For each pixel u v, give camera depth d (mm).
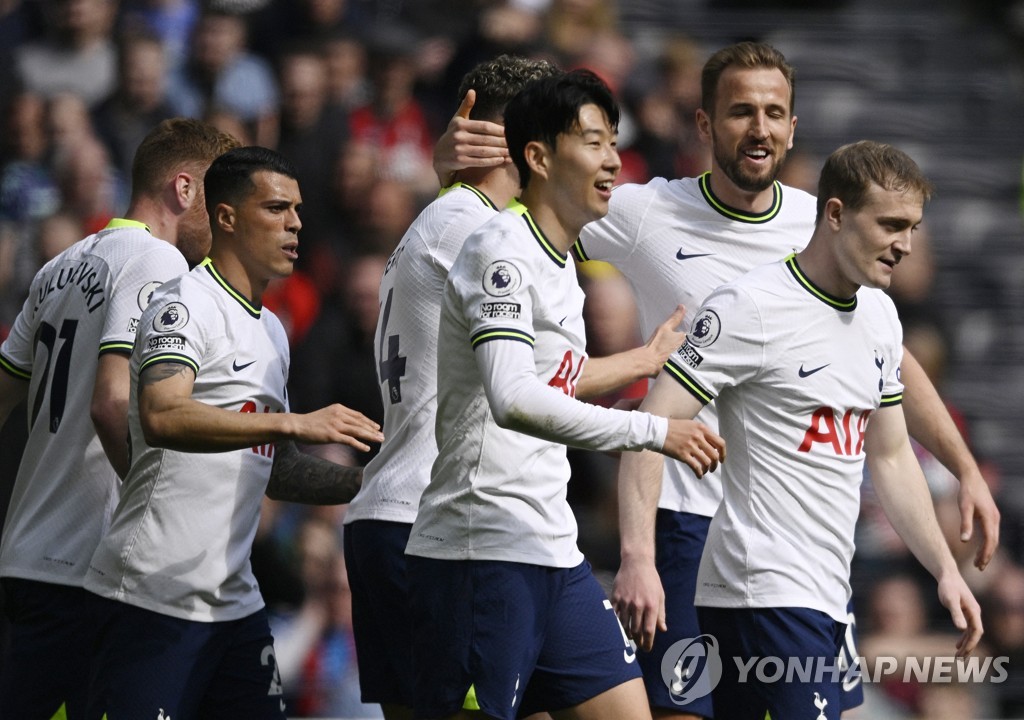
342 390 28469
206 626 15711
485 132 16281
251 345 15797
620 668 14906
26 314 17703
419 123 34094
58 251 30297
